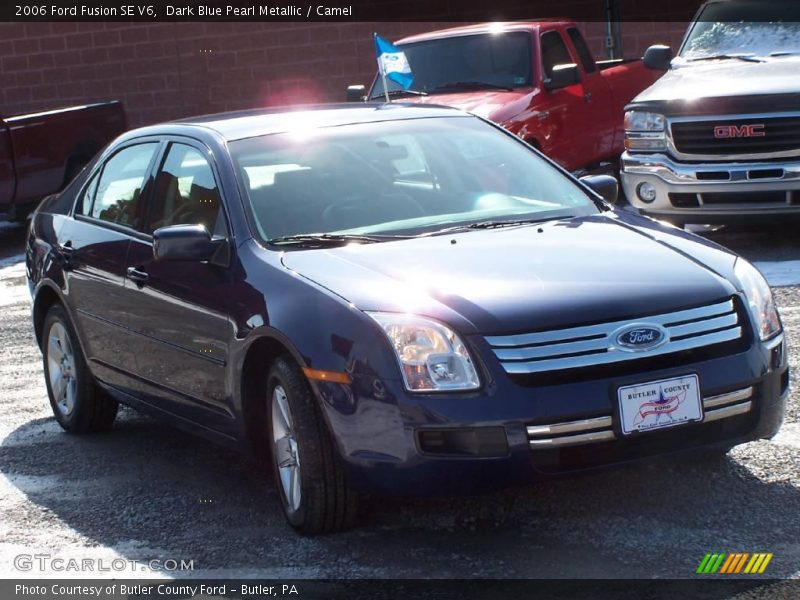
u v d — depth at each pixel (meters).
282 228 5.83
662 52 12.62
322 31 21.94
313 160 6.24
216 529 5.55
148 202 6.66
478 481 4.79
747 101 10.77
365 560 5.00
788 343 7.96
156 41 23.20
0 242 16.98
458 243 5.61
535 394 4.76
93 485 6.39
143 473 6.54
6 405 8.23
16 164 15.62
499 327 4.84
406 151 6.41
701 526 5.09
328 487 5.14
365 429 4.90
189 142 6.54
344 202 6.00
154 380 6.39
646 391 4.85
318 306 5.13
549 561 4.84
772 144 10.73
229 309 5.58
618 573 4.66
